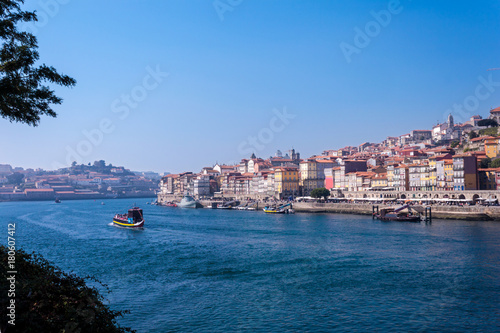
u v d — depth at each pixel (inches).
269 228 5595.5
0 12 981.2
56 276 1056.2
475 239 3988.7
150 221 7411.4
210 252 3651.6
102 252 3826.3
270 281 2573.8
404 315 1945.1
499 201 6195.9
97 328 935.7
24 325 837.2
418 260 3070.9
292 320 1907.0
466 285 2389.3
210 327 1831.9
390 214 6481.3
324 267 2915.8
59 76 1045.2
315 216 7687.0
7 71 978.1
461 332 1750.7
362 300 2170.3
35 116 1049.5
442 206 6299.2
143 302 2181.3
